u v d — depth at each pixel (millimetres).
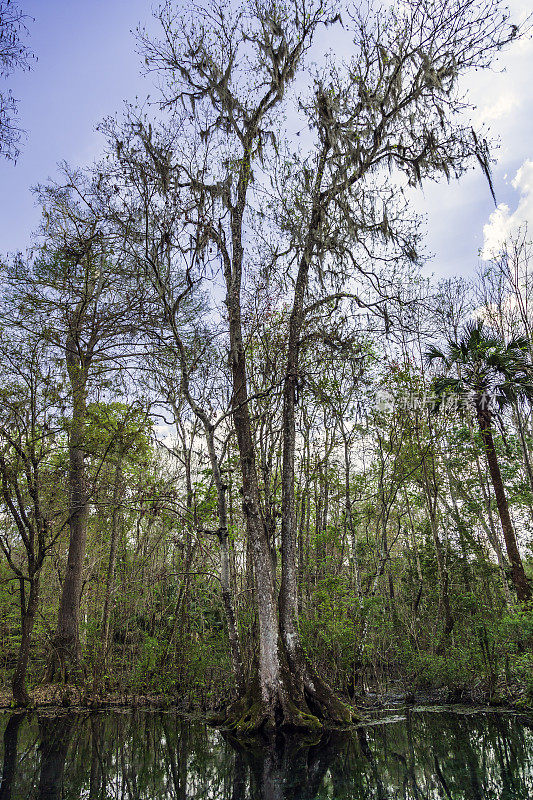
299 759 9164
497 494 17500
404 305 14211
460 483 21203
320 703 11742
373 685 17516
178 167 13578
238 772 8406
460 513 22031
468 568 21766
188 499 15852
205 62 14234
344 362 15312
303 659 12141
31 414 15508
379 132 13422
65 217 19141
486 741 9562
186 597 16469
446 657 15680
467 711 13078
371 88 13648
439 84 12477
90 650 16797
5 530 16766
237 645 12344
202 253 13367
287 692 11383
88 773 8328
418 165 13609
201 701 15133
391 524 23203
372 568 18781
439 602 19359
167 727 12391
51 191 18766
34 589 15438
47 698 15969
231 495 15273
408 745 9703
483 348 18203
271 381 15039
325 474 18625
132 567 18516
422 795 6711
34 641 19109
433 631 18062
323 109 13359
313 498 18781
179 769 8609
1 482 14938
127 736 11320
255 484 12828
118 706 15352
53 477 16125
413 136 13727
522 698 12914
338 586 14258
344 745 10047
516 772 7398
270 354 15438
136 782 7824
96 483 16812
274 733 10719
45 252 19234
